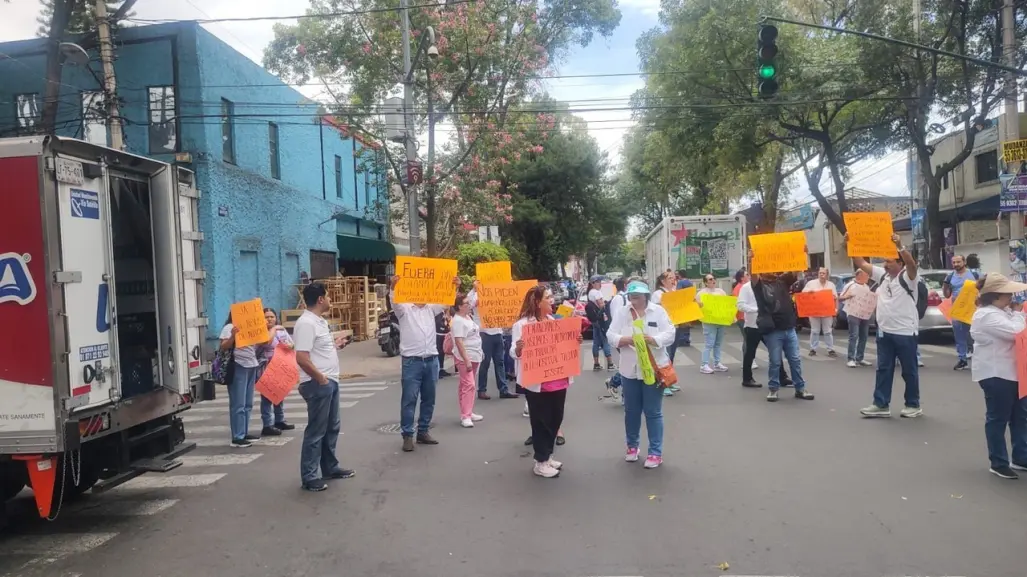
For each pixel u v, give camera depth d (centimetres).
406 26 1875
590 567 453
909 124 2066
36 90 1838
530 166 3781
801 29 2386
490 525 536
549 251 3953
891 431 785
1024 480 604
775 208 3142
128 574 469
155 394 614
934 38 1902
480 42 2159
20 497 676
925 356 1382
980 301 629
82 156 533
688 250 2112
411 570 457
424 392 808
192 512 596
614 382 1059
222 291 1773
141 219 637
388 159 2327
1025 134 2047
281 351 810
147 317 640
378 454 773
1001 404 609
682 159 2775
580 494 603
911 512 533
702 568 446
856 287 1257
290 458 781
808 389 1061
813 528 506
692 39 2219
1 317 501
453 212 2523
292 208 2241
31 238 497
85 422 534
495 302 1046
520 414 982
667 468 671
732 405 962
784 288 987
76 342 523
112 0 1745
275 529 545
